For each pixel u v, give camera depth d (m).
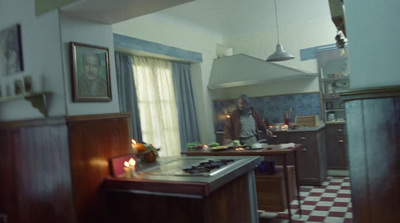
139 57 4.82
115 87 2.85
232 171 2.40
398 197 1.56
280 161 5.39
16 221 2.74
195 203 2.19
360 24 1.64
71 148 2.33
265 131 5.20
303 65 6.09
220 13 5.32
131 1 2.34
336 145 5.59
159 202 2.35
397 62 1.57
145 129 4.80
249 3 5.03
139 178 2.43
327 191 4.77
